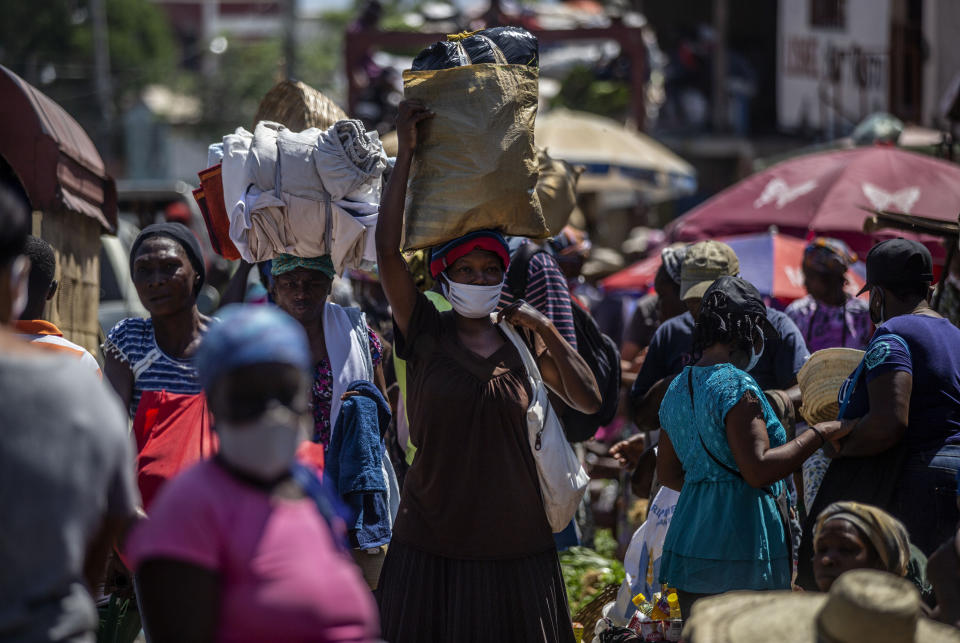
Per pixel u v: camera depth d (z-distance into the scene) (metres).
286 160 10.54
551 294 12.30
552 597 10.02
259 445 5.84
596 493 18.36
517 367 10.05
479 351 10.08
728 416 9.52
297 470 6.28
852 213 18.59
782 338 12.36
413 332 10.03
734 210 20.20
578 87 41.62
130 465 6.45
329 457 10.33
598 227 39.25
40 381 5.95
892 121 23.91
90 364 9.78
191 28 133.75
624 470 15.30
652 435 12.90
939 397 9.88
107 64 83.25
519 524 9.87
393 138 23.45
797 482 11.79
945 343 10.03
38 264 9.76
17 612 5.75
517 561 9.88
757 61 55.44
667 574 9.90
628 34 36.81
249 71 93.06
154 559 5.78
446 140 9.88
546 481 9.97
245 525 5.84
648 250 28.70
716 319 9.98
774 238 17.94
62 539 5.88
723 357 10.02
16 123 11.98
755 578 9.57
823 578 8.17
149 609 5.82
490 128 9.84
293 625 5.77
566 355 10.18
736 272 12.98
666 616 10.70
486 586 9.77
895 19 37.78
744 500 9.67
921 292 10.48
